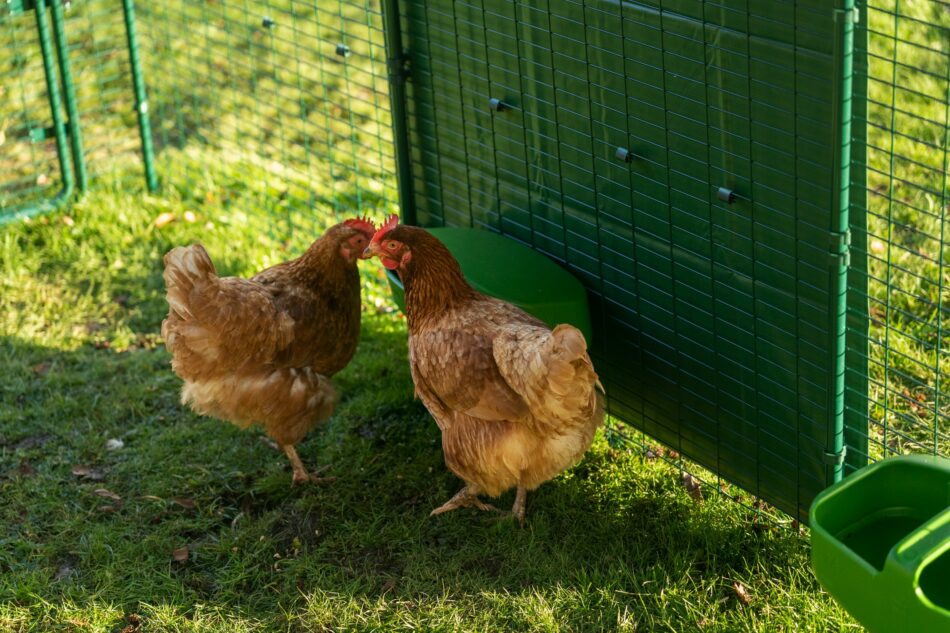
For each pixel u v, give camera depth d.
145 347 2.31
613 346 1.97
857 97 1.58
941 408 2.00
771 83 1.60
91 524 1.92
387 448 2.06
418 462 2.02
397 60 2.08
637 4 1.70
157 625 1.76
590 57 1.79
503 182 2.02
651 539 1.85
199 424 2.12
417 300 1.85
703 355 1.83
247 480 2.01
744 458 1.85
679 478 1.95
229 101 3.04
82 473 2.02
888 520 1.67
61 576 1.84
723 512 1.88
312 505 1.95
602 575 1.80
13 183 2.70
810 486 1.78
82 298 2.42
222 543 1.88
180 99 2.82
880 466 1.65
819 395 1.70
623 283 1.90
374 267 2.44
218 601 1.80
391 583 1.81
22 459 2.04
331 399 1.97
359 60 3.09
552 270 1.94
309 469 2.04
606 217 1.88
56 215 2.63
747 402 1.80
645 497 1.92
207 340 1.83
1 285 2.45
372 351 2.27
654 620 1.73
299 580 1.83
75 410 2.14
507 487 1.84
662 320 1.87
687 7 1.65
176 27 2.94
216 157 2.80
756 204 1.67
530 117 1.92
